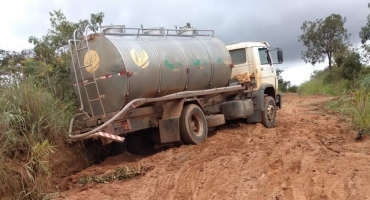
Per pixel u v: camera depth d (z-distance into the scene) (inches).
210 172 333.1
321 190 279.0
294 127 550.9
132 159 427.8
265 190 286.4
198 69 482.6
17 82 367.6
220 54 527.8
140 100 406.9
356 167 320.2
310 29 1526.8
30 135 340.5
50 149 333.7
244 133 516.4
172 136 445.1
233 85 566.3
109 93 406.3
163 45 453.1
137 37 439.2
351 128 486.3
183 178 324.5
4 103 338.6
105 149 440.8
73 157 393.1
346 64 1074.7
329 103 823.7
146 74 415.8
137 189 309.3
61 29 566.3
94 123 412.8
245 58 594.9
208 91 495.2
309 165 331.6
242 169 336.2
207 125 498.3
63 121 393.4
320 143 423.2
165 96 432.8
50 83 446.9
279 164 343.6
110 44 402.6
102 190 310.7
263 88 589.6
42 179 310.0
